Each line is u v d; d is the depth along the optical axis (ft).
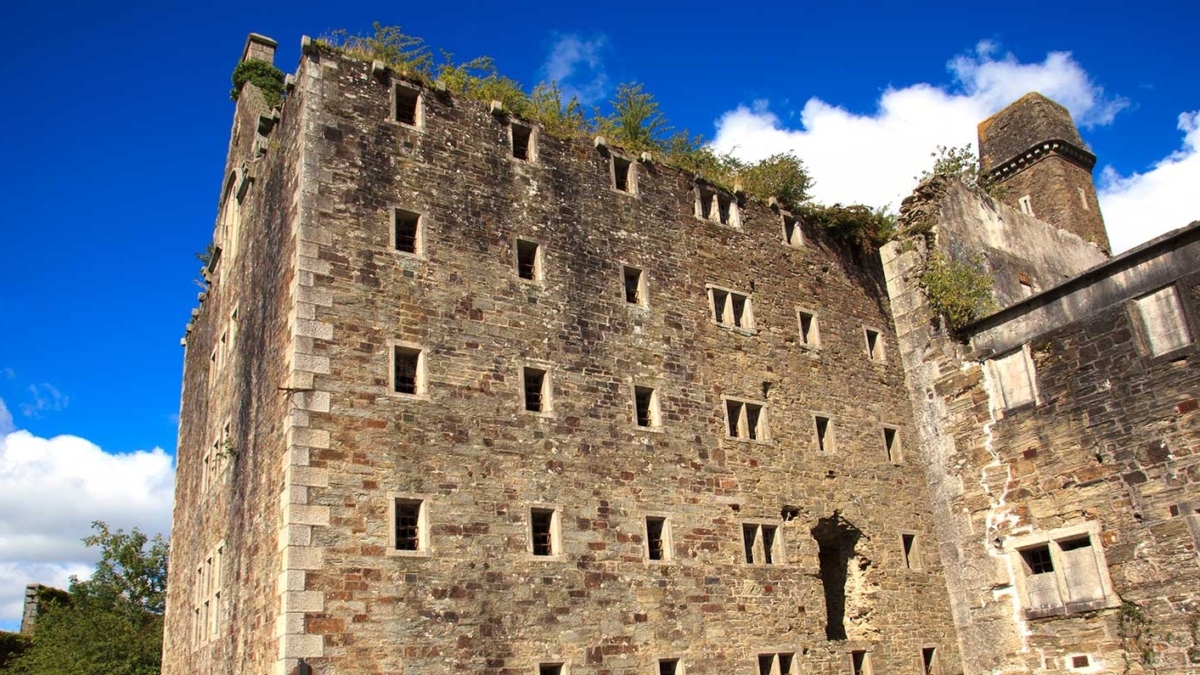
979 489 56.54
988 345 57.82
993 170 129.08
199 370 98.07
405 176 68.95
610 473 69.26
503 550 61.62
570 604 63.10
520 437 65.72
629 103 89.04
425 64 75.66
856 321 94.73
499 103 76.02
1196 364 48.37
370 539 56.85
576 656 62.03
